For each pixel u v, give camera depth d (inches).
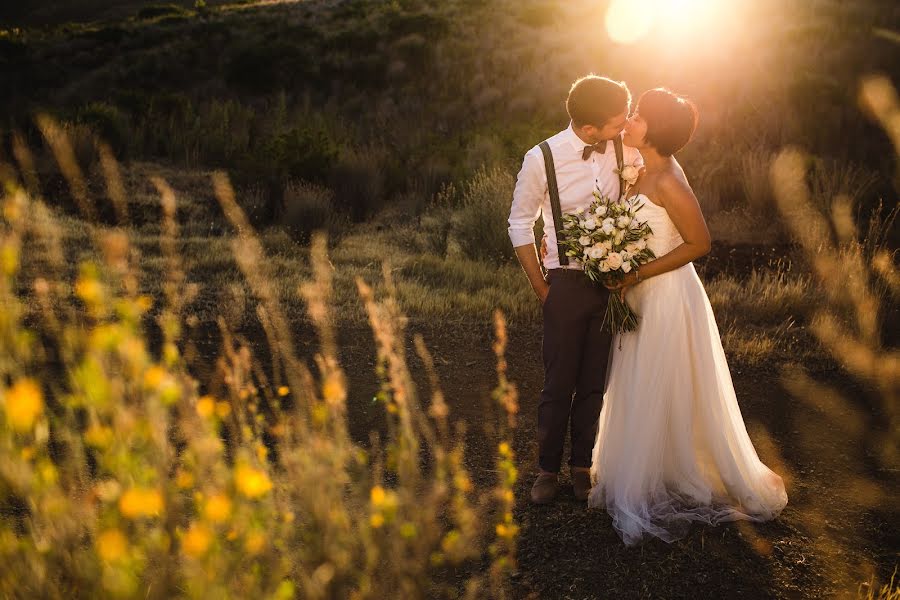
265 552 64.1
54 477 58.6
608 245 116.9
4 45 818.8
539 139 454.0
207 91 700.0
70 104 673.6
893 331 221.1
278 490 80.7
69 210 330.0
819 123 457.1
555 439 129.9
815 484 142.3
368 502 80.8
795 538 122.0
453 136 535.5
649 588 108.0
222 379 169.2
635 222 119.7
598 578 109.7
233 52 756.6
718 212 359.3
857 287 237.5
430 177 432.8
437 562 81.7
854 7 729.0
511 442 156.9
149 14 1195.9
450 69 710.5
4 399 55.9
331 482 72.8
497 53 731.4
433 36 783.7
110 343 60.1
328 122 575.2
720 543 118.8
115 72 759.1
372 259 299.0
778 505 129.5
